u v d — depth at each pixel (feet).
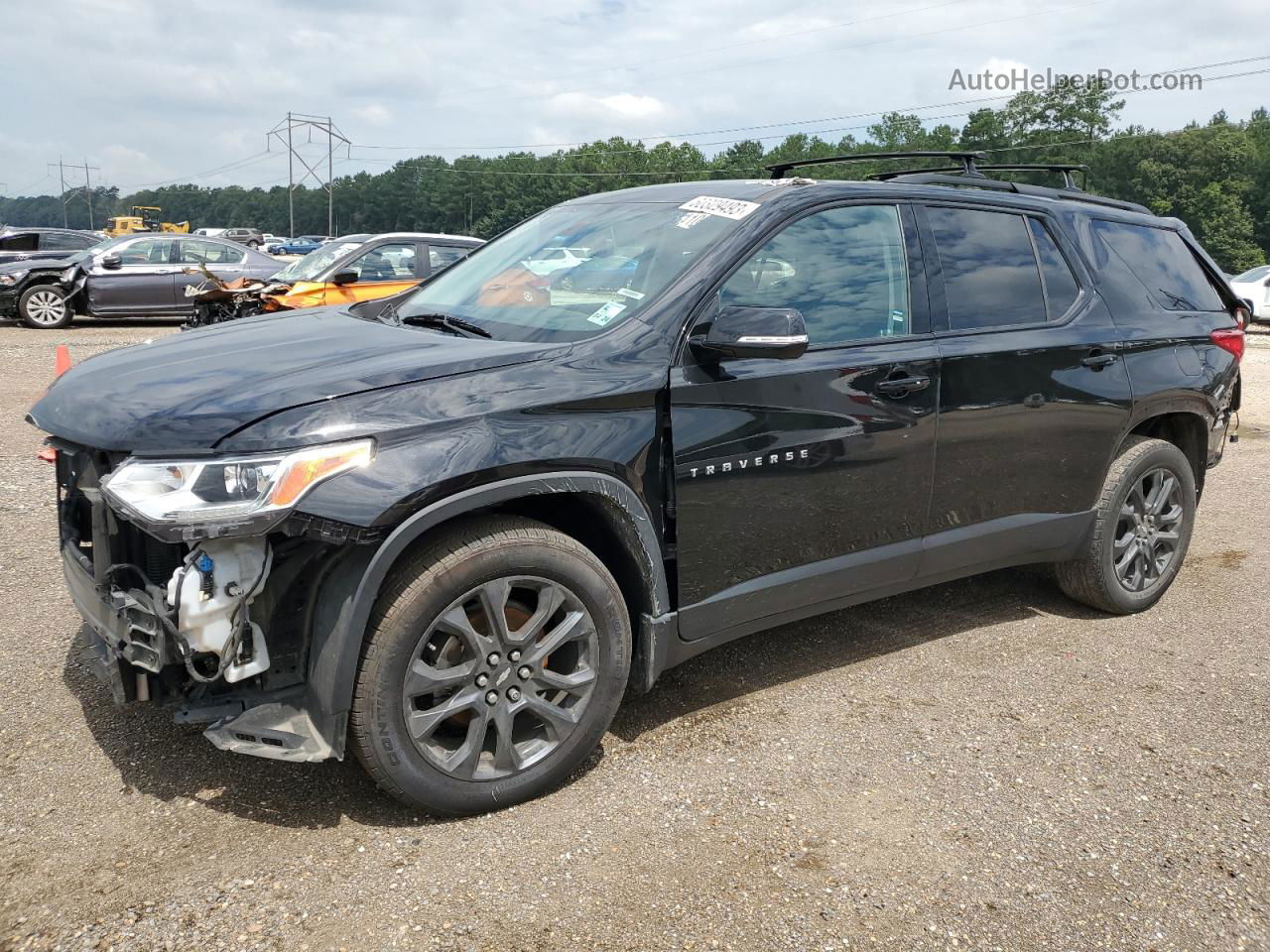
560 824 9.23
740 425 10.28
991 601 15.66
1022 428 12.82
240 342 10.43
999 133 276.82
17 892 7.96
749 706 11.80
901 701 12.05
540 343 10.08
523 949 7.54
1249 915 8.29
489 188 482.69
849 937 7.82
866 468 11.34
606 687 9.78
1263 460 26.84
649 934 7.77
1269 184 277.64
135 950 7.36
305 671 8.79
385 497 8.13
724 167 382.83
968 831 9.35
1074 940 7.91
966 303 12.51
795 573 11.10
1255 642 14.26
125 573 8.54
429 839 8.91
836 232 11.57
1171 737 11.34
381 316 12.25
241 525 7.79
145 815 9.10
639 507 9.67
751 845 9.00
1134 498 14.73
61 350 13.83
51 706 11.05
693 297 10.23
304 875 8.32
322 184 310.04
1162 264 15.44
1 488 20.06
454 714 8.96
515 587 9.26
